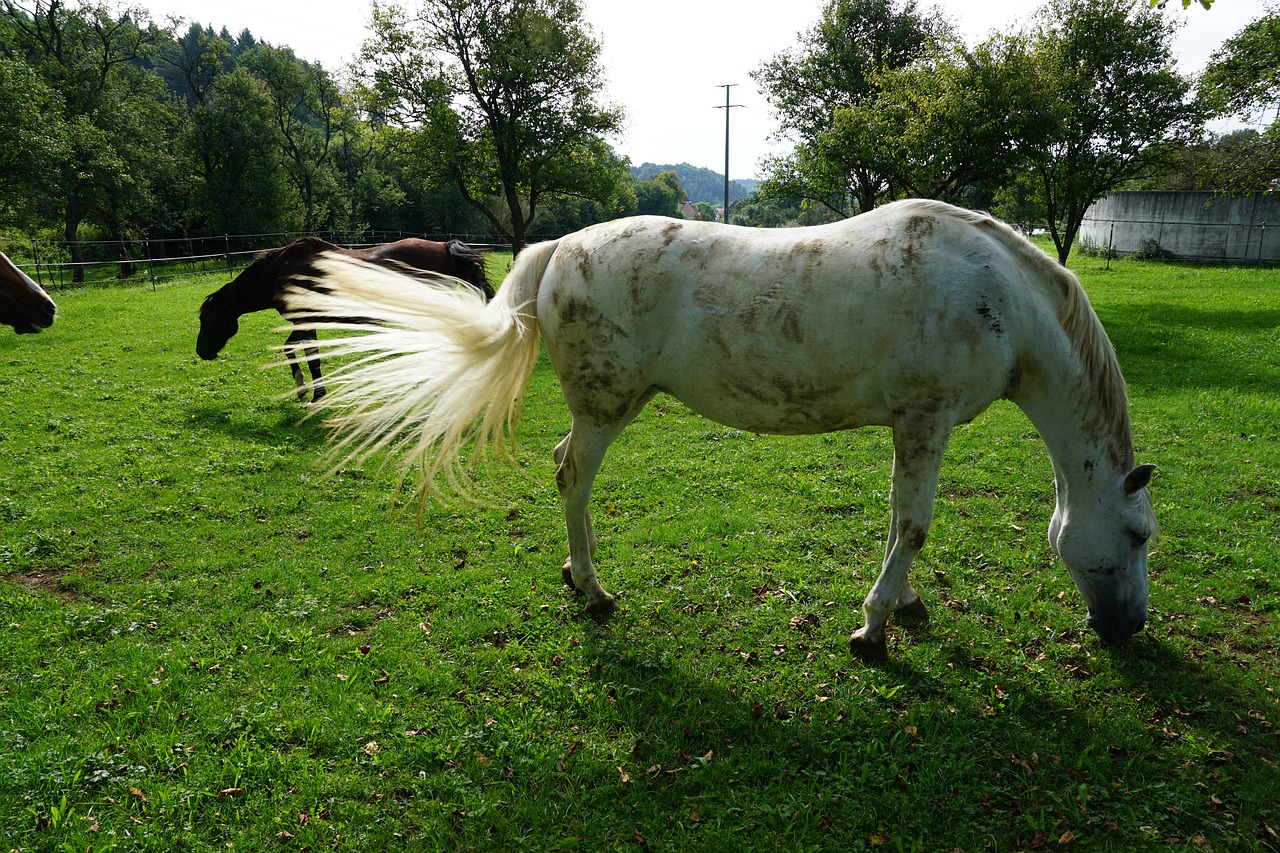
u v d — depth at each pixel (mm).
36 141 23938
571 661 3914
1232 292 19953
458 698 3609
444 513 5863
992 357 3387
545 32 23156
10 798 2865
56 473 6625
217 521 5703
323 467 6809
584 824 2850
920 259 3395
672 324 3756
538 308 4090
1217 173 19703
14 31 33438
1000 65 15703
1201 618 4234
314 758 3178
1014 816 2879
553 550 5254
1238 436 7613
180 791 2920
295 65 45656
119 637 4082
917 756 3166
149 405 9008
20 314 4293
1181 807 2865
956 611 4402
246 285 9133
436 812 2895
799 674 3771
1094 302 18281
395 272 3947
